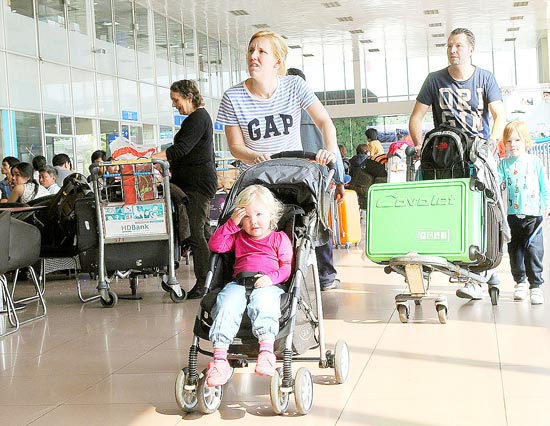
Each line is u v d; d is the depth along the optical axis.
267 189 4.12
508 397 3.88
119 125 20.11
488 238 5.80
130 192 7.42
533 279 6.50
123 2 20.62
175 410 3.96
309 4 22.67
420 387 4.12
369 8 23.78
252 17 24.23
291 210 4.21
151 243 7.46
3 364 5.17
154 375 4.70
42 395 4.36
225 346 3.73
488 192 5.76
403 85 36.41
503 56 35.22
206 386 3.88
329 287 7.63
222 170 11.97
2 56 15.38
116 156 8.50
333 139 4.80
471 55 6.34
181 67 24.61
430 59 36.09
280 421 3.70
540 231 6.52
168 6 22.02
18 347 5.72
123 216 7.42
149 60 22.14
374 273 8.89
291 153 4.53
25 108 16.03
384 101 36.66
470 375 4.31
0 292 7.28
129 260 7.46
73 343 5.77
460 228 5.68
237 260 4.05
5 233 6.24
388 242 5.84
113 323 6.54
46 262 8.41
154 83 22.45
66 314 7.11
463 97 6.34
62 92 17.42
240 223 4.10
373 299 7.03
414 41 31.11
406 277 5.77
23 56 16.03
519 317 5.90
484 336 5.28
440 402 3.85
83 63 18.36
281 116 4.89
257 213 3.98
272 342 3.72
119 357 5.22
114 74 19.92
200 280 7.77
